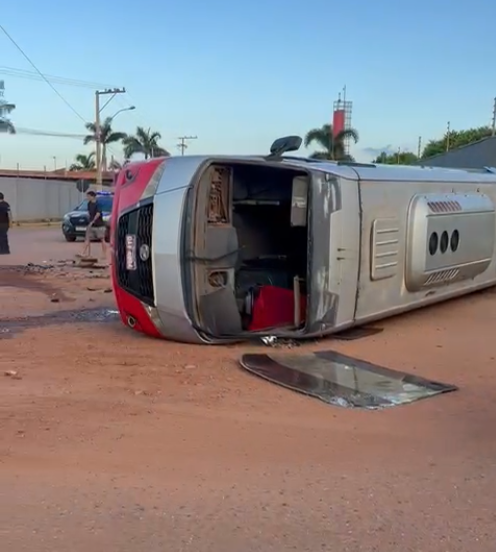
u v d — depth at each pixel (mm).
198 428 4961
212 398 5680
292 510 3678
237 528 3469
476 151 29609
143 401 5570
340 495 3873
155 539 3342
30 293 11836
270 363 6801
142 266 7613
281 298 8211
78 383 6059
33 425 4953
